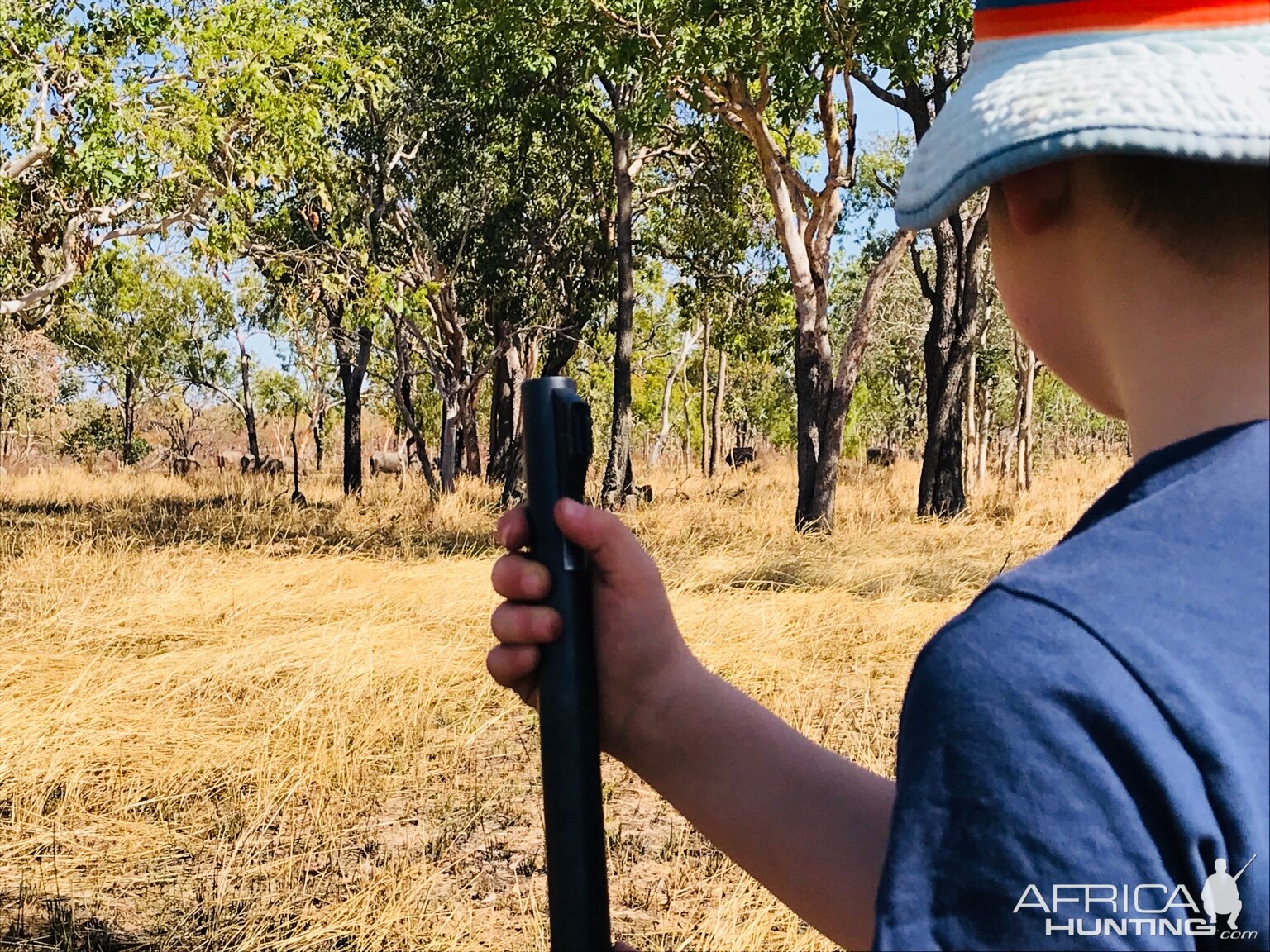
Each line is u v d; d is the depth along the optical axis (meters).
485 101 16.67
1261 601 0.56
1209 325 0.61
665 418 44.19
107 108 11.84
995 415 35.75
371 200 21.73
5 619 7.64
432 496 20.28
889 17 11.83
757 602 8.27
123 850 4.24
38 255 14.76
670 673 0.93
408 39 21.09
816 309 14.73
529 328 23.48
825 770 0.92
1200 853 0.52
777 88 13.78
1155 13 0.59
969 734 0.55
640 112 14.64
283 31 13.60
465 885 4.07
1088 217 0.65
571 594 0.85
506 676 0.86
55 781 4.75
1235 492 0.59
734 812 0.91
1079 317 0.67
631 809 4.82
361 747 5.21
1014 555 11.31
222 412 62.91
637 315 40.75
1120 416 0.69
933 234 16.36
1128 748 0.52
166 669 6.16
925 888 0.55
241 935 3.65
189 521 15.56
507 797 4.91
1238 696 0.54
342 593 8.75
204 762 4.93
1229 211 0.60
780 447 56.22
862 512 16.28
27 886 3.95
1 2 11.56
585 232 23.78
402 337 23.36
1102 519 0.61
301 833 4.47
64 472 33.53
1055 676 0.54
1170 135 0.56
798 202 14.83
